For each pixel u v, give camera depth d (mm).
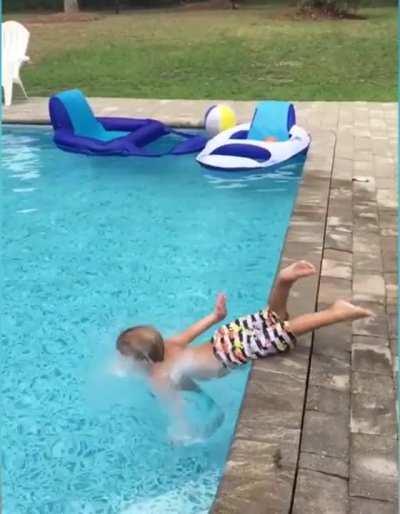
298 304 4223
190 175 8398
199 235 6539
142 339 3924
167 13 27094
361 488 2562
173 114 11125
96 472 3365
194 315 5027
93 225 6840
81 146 9258
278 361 3568
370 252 5199
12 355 4504
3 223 6875
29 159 9156
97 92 13492
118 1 27891
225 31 20875
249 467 2672
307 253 5109
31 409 3898
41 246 6332
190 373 3898
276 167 8461
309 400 3166
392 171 7637
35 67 16172
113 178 8328
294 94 13094
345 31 20344
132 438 3592
